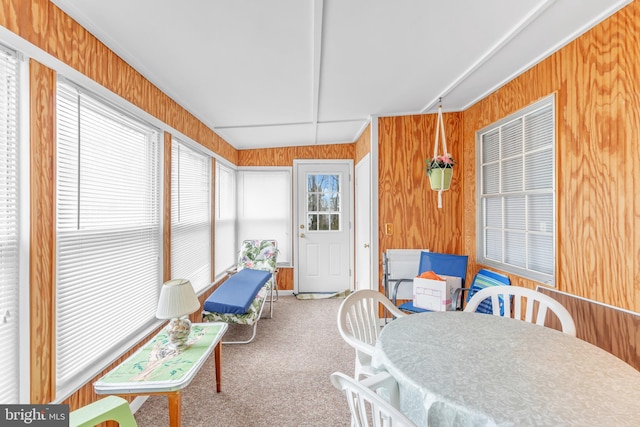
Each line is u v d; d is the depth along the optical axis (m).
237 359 2.44
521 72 2.13
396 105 2.79
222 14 1.44
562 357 1.06
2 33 1.08
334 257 4.39
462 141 2.95
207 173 3.30
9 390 1.15
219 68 1.98
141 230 2.00
